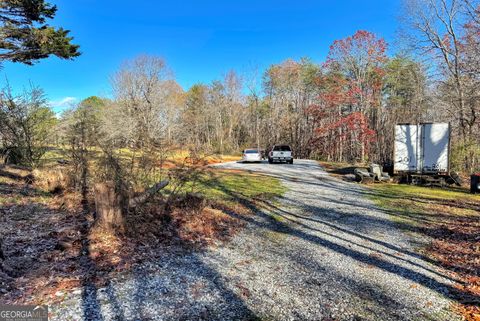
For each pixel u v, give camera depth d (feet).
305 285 13.65
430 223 25.17
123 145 24.82
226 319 10.61
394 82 108.06
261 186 40.70
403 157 48.75
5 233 16.93
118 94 116.67
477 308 12.03
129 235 17.80
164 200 23.61
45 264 13.79
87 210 21.88
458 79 58.95
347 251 18.34
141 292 12.14
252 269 15.24
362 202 33.12
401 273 15.34
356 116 103.55
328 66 113.19
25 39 41.01
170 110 125.59
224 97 161.17
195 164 25.04
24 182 28.25
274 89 157.58
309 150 147.13
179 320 10.36
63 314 10.23
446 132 46.75
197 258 16.26
